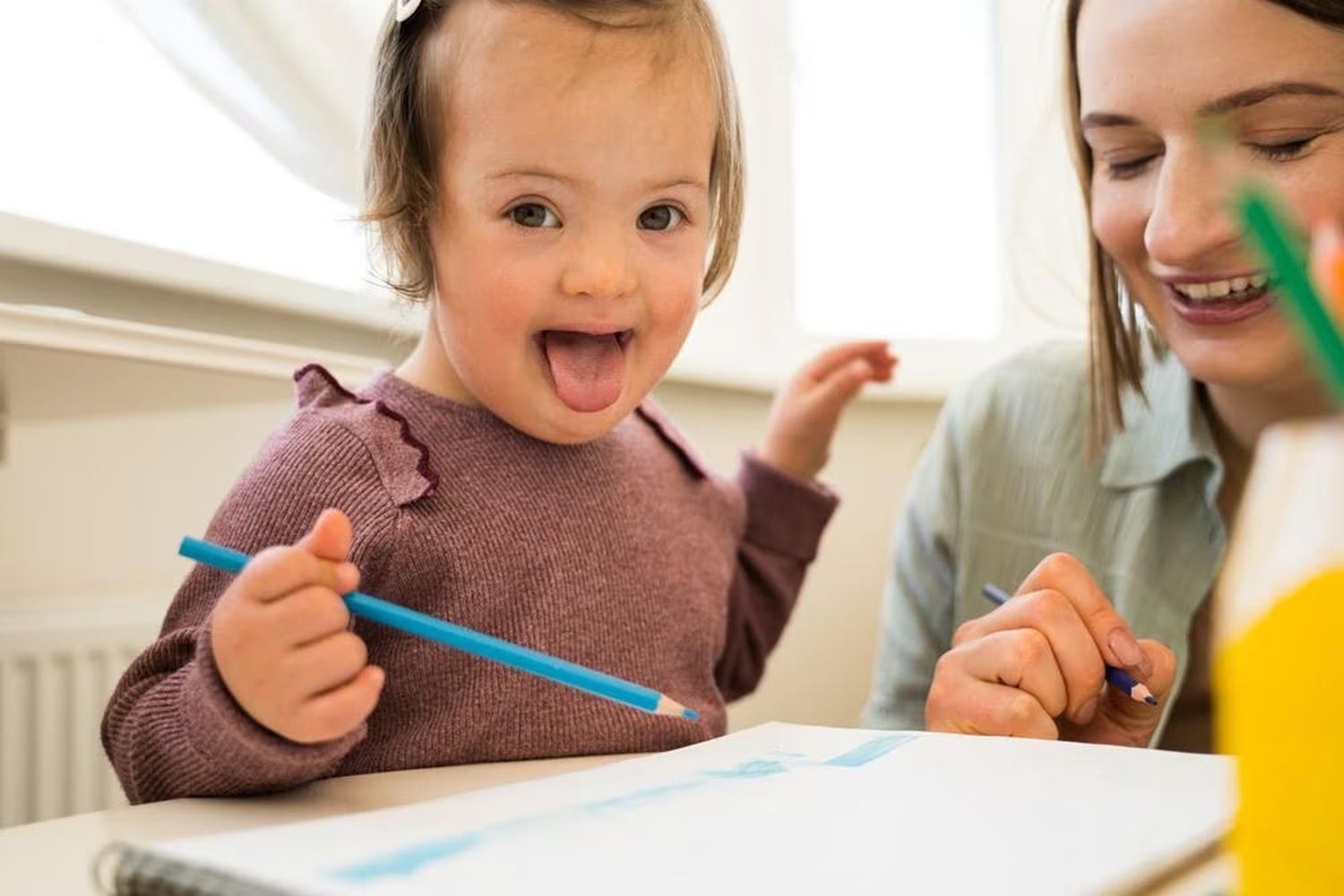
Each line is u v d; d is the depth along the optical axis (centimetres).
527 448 82
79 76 141
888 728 118
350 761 73
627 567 84
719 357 183
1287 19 77
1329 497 29
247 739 55
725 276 89
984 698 73
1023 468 115
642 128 74
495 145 73
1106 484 109
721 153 86
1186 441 102
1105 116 85
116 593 144
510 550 78
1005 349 205
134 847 39
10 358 89
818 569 189
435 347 84
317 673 55
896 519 192
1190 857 39
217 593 70
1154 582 104
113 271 125
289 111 140
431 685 75
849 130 212
